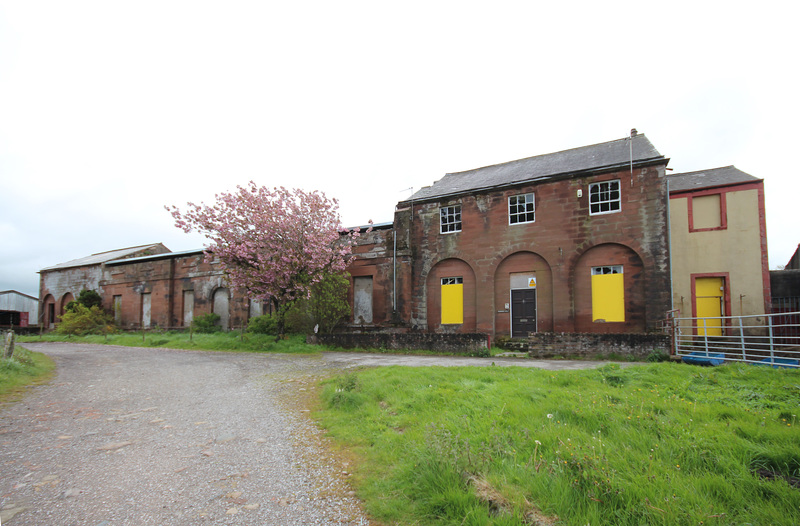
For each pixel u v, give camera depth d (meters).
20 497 3.95
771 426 4.76
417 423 5.64
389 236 20.41
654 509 3.02
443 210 19.59
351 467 4.59
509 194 17.81
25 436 5.82
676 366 9.31
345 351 16.42
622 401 6.14
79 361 14.16
